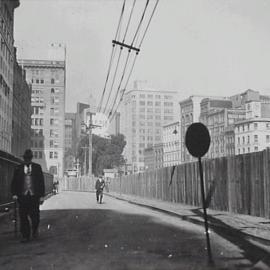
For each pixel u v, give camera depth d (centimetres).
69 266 782
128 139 18350
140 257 870
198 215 1819
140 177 4400
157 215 2047
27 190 1117
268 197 1605
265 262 818
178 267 768
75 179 9694
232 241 1115
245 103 11894
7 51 7800
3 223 1655
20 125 9981
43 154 13825
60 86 14112
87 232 1313
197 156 905
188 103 13962
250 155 1758
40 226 1499
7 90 7794
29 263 816
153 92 18362
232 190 1941
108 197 4900
